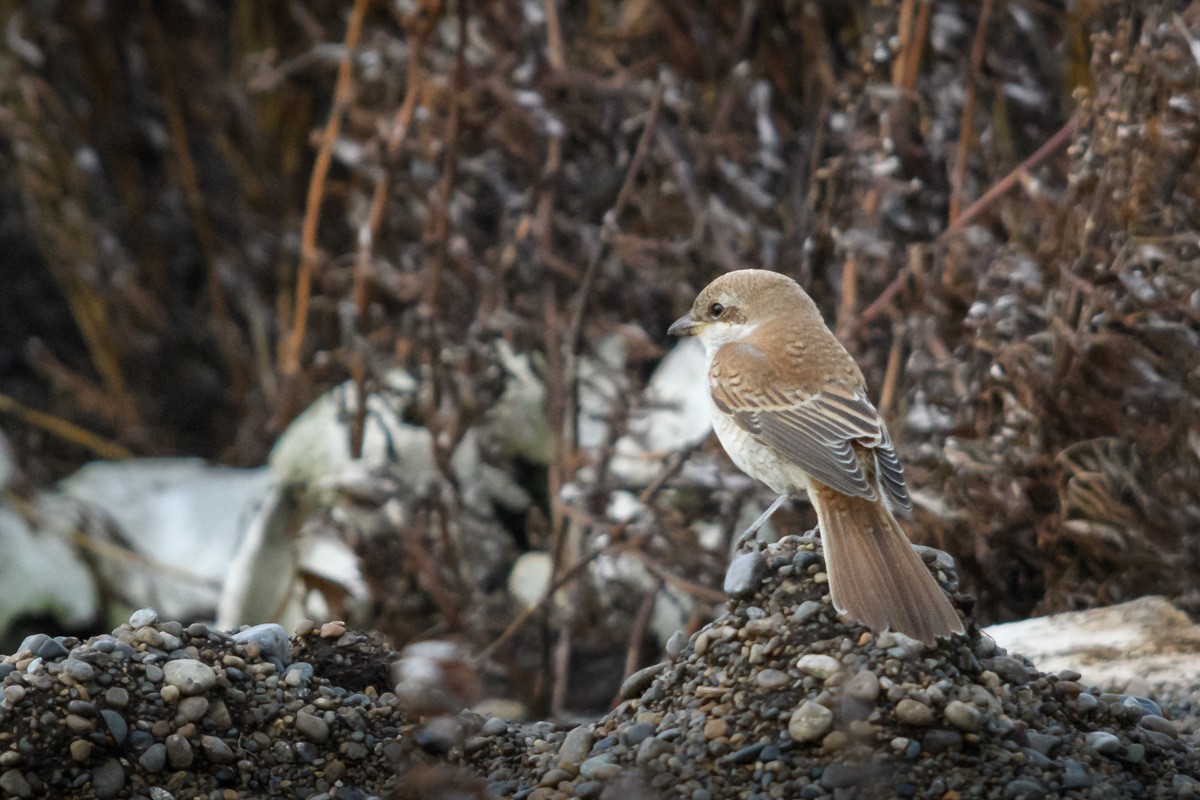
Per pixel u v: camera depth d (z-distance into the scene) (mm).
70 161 15344
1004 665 6953
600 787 6410
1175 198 8930
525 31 11734
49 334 16969
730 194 11586
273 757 6906
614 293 11914
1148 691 7824
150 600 12969
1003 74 10656
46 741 6602
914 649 6688
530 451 12016
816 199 10914
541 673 10758
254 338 15734
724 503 10867
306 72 14656
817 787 6148
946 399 9758
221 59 16125
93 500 13820
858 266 10320
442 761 7031
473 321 11578
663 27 12242
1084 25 10664
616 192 12016
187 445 15945
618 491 11422
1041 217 9664
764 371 7828
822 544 7199
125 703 6840
